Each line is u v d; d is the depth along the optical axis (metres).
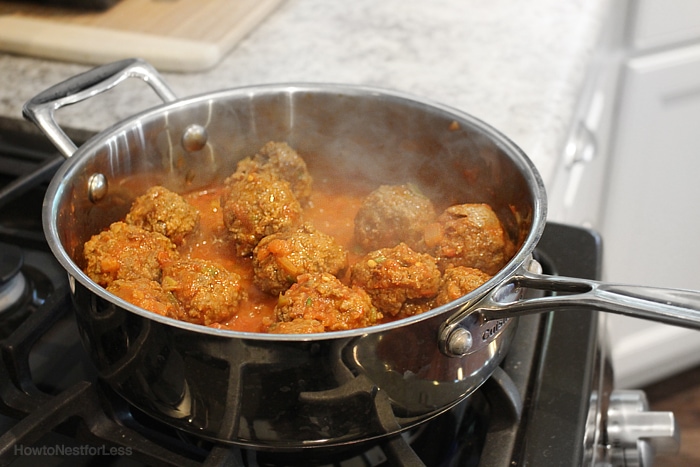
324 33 0.87
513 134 0.70
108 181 0.57
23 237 0.60
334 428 0.45
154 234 0.57
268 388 0.43
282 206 0.58
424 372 0.45
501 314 0.44
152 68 0.60
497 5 0.93
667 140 1.09
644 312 0.41
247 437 0.45
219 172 0.63
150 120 0.58
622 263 1.17
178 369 0.44
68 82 0.58
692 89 1.07
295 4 0.94
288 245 0.55
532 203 0.51
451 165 0.60
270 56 0.83
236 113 0.61
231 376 0.43
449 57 0.82
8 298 0.56
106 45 0.80
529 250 0.46
